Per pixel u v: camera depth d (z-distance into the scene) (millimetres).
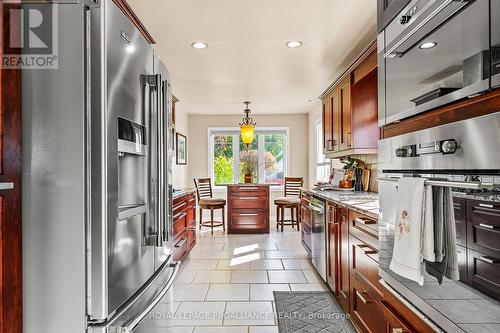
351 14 2543
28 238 1111
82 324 1104
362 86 3238
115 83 1210
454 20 926
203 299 2875
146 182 1526
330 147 4090
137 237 1412
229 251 4531
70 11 1115
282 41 3076
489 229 782
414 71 1141
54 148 1118
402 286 1215
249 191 5762
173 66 3820
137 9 2445
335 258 2699
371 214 1824
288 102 5945
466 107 887
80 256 1107
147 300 1460
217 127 7184
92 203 1124
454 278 910
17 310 1081
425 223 1000
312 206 3551
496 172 768
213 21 2652
